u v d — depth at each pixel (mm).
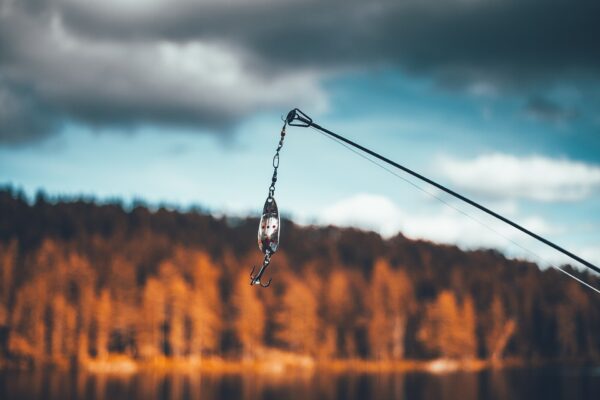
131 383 83250
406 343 128250
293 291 122812
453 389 79062
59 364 103062
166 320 118438
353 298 134000
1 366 99750
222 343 125750
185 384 83688
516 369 111562
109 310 109688
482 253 146250
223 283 143250
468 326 120562
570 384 83812
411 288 139625
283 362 116188
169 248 179125
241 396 72250
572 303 121562
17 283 119625
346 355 126688
